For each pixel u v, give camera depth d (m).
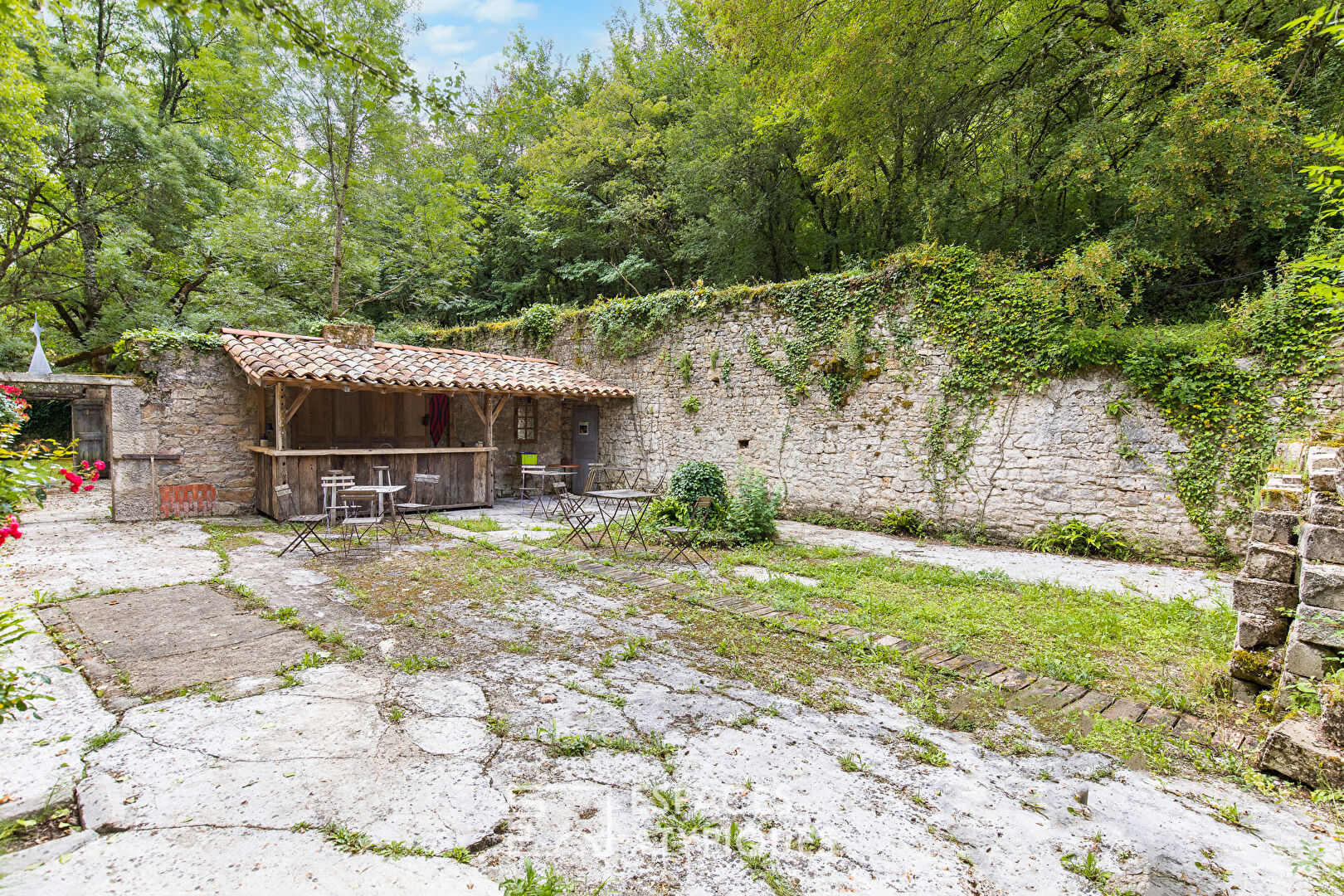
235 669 3.69
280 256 14.77
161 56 16.25
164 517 9.20
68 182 13.25
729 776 2.65
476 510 10.88
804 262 15.43
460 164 17.50
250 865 2.01
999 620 4.92
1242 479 6.70
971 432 8.57
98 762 2.62
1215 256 9.40
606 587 5.71
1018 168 10.29
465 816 2.30
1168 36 7.26
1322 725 2.69
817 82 9.26
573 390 11.73
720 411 11.30
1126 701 3.51
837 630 4.60
